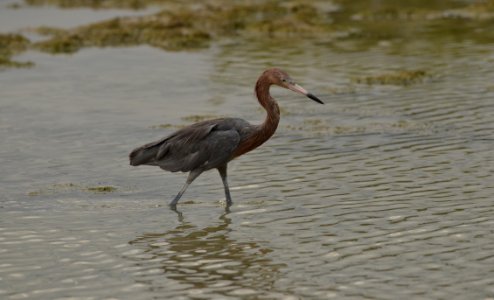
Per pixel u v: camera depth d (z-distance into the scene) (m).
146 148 14.43
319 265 11.33
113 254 11.97
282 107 20.33
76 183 15.14
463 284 10.52
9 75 24.14
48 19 33.72
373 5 34.53
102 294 10.61
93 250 12.12
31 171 15.80
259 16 33.16
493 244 11.75
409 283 10.62
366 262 11.35
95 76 23.89
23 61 26.00
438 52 25.33
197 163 13.98
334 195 14.11
